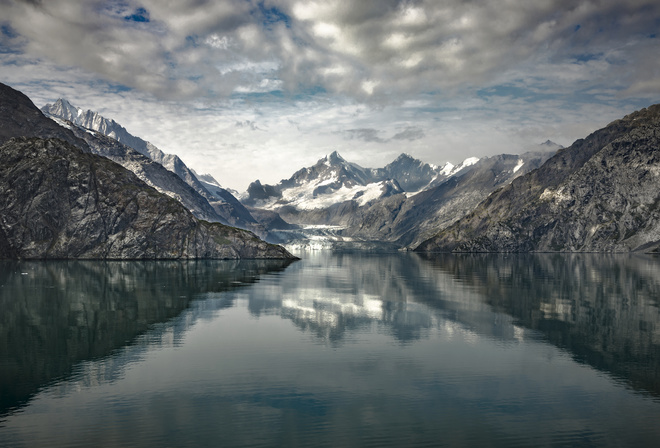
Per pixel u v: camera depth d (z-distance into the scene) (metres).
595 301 108.75
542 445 35.47
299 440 35.75
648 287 139.62
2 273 160.62
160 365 54.62
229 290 123.69
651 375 52.50
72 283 132.88
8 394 45.12
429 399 44.62
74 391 45.91
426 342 66.75
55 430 37.22
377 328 76.06
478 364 55.97
